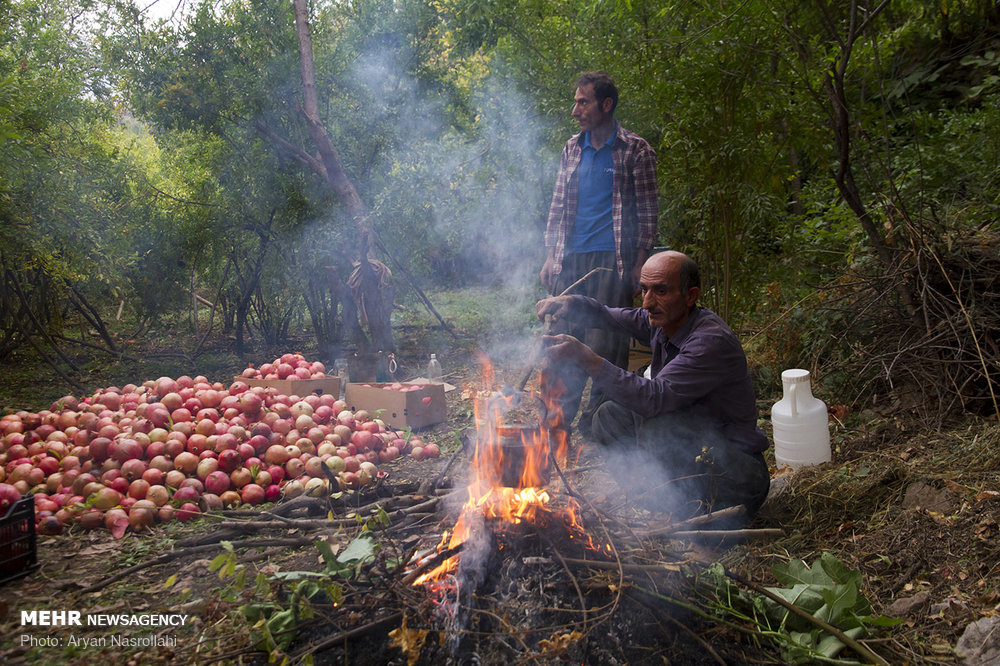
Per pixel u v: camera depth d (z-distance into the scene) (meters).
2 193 6.09
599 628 2.41
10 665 2.38
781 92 4.75
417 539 3.05
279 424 4.31
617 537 2.81
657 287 3.16
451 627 2.41
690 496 3.26
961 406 4.07
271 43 7.17
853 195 4.57
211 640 2.50
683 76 4.74
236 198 7.42
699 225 5.25
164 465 3.74
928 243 4.35
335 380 5.18
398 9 7.50
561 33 6.89
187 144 7.65
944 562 2.77
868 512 3.28
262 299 8.44
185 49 6.89
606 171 4.65
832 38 4.85
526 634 2.36
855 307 4.69
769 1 4.41
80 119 7.82
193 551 3.14
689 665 2.36
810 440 3.78
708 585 2.59
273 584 2.62
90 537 3.35
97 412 4.50
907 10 6.58
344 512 3.54
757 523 3.37
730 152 4.64
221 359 8.02
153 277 8.05
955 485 3.16
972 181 5.14
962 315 4.15
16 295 7.71
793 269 5.57
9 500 3.44
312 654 2.35
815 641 2.42
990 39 7.13
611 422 3.52
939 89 7.25
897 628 2.51
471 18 7.34
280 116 7.23
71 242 6.77
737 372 3.15
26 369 7.56
